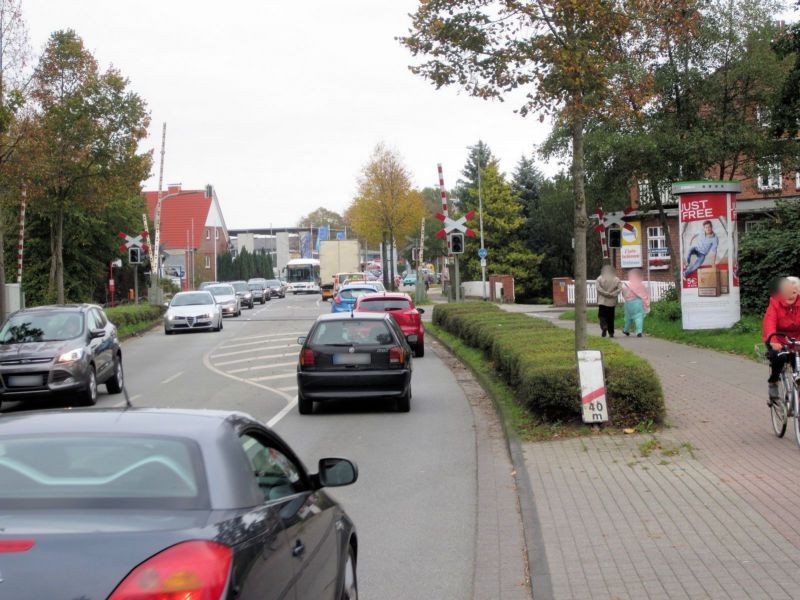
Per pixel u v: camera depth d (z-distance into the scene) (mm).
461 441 12430
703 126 26453
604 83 12414
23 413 4512
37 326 17312
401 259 113688
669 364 18234
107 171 32469
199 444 3969
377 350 14938
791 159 26844
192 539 3279
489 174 71875
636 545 6895
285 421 14570
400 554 7277
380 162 70250
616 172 26719
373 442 12500
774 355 10391
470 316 26094
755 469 9148
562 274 73062
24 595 3021
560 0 11875
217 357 26734
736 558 6445
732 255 21906
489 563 6930
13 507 3496
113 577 3066
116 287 65438
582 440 11125
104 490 3633
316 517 4586
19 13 24359
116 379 18875
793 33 24609
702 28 25203
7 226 47250
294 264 89812
